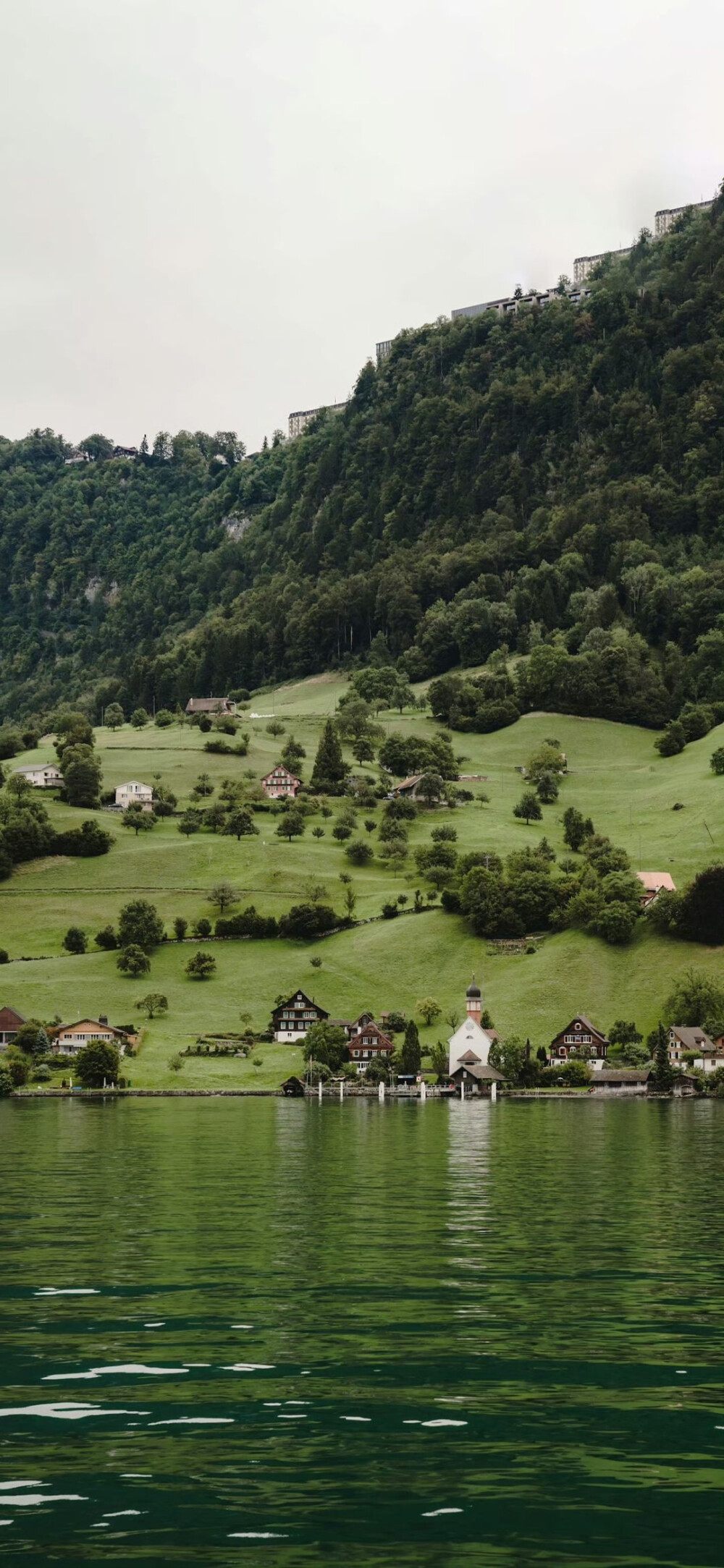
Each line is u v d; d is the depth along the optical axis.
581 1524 24.84
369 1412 31.09
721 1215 63.19
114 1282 45.44
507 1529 24.62
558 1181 79.06
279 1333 38.28
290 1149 102.50
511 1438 29.41
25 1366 34.69
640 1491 26.41
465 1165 89.88
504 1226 59.22
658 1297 43.28
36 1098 180.88
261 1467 27.61
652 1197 70.81
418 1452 28.52
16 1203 67.06
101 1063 187.50
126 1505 25.66
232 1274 46.94
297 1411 31.12
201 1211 64.06
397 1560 23.30
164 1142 108.31
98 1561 23.22
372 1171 85.19
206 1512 25.31
